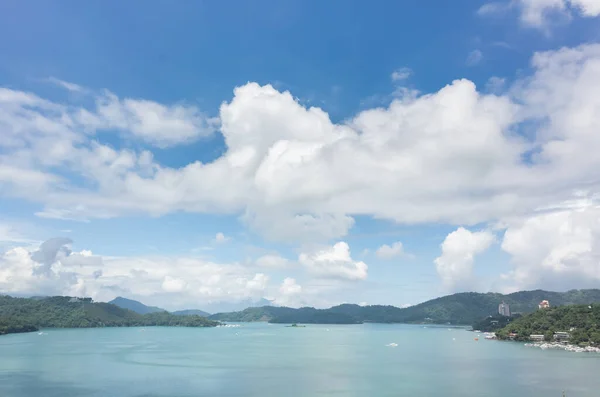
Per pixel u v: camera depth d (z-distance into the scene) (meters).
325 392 182.62
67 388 188.25
